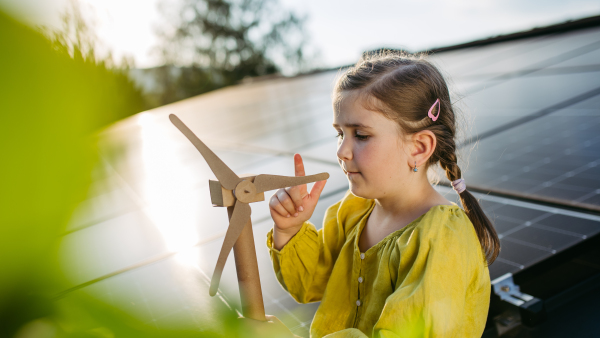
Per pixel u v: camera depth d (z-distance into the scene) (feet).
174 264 7.85
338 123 4.43
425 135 4.25
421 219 4.24
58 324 1.41
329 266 5.44
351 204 5.48
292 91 33.86
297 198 4.76
